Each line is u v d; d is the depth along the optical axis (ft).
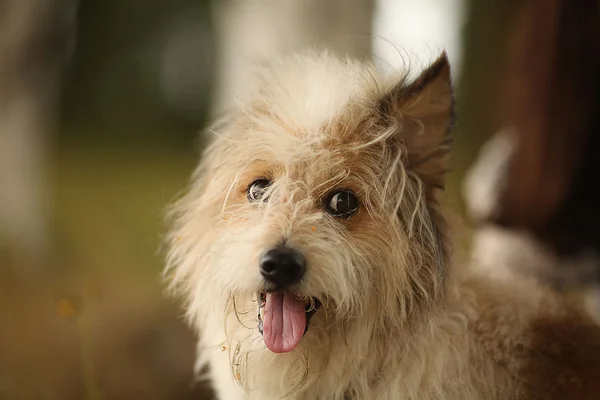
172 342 18.24
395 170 8.39
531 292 9.79
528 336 8.70
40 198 29.58
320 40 17.39
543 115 11.59
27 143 29.19
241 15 18.88
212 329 8.91
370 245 8.17
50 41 29.19
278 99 8.74
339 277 7.70
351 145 8.36
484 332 8.59
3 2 27.99
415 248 8.34
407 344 8.20
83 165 52.47
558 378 8.31
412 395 8.11
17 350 17.52
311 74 8.98
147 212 34.27
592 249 11.90
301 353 8.20
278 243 7.66
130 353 17.66
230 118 9.46
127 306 20.47
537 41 11.75
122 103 70.18
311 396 8.61
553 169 11.56
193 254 9.04
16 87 28.76
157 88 72.13
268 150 8.37
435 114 8.64
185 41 72.49
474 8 41.81
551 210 11.64
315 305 8.24
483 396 8.12
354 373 8.41
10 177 28.86
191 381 17.15
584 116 11.41
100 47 68.28
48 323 19.11
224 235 8.37
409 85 8.63
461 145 39.27
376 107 8.60
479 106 40.96
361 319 8.13
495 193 12.19
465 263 10.19
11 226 28.76
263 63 10.32
